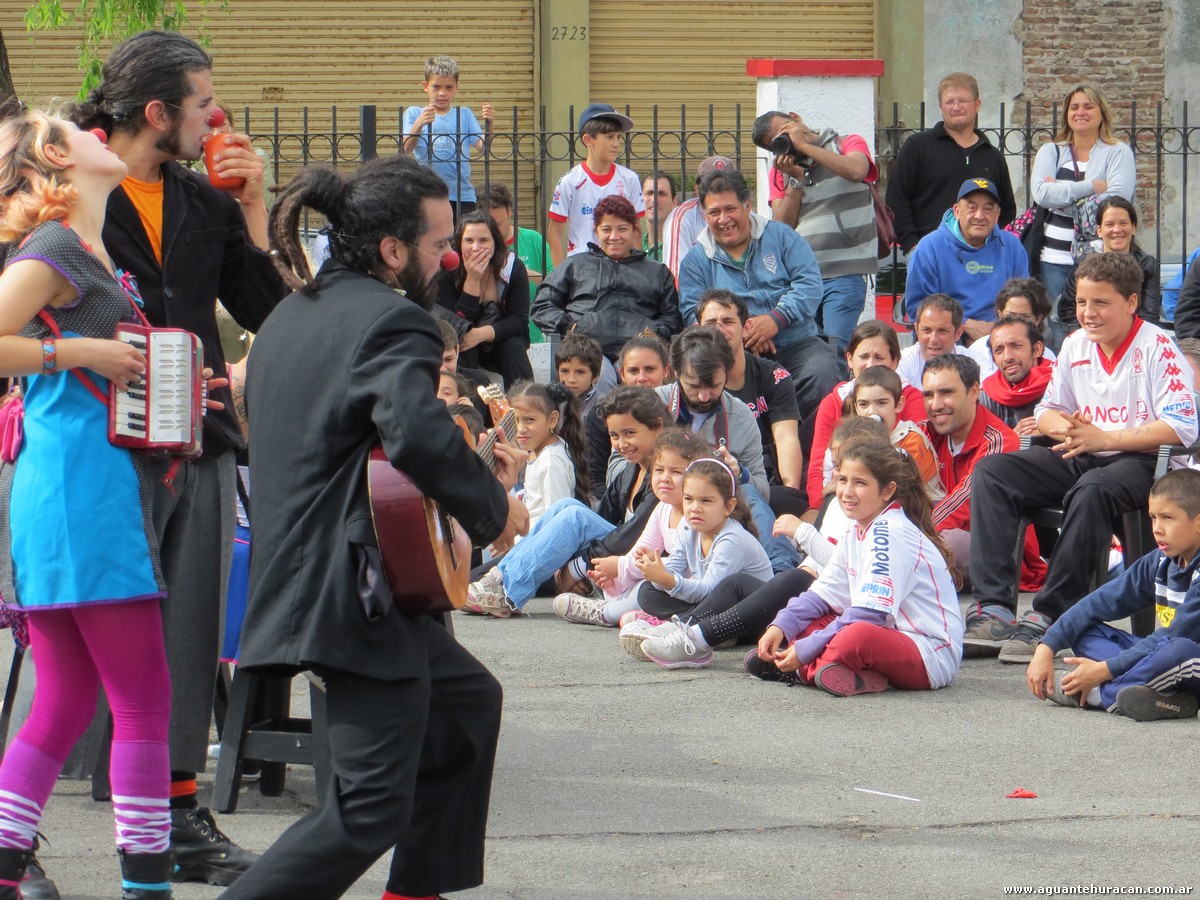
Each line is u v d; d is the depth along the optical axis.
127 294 8.39
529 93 35.69
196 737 9.15
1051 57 36.38
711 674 14.22
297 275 7.61
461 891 8.45
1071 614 13.22
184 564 9.15
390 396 6.98
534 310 21.83
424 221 7.62
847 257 22.61
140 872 8.07
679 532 15.71
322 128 35.28
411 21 35.34
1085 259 15.66
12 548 8.13
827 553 14.87
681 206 23.00
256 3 34.97
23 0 34.03
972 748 11.72
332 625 7.07
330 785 7.11
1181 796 10.52
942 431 17.25
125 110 9.01
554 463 17.98
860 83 25.31
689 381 17.73
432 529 7.09
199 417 8.55
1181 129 24.78
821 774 11.07
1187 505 12.70
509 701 13.18
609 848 9.50
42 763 8.06
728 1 35.94
